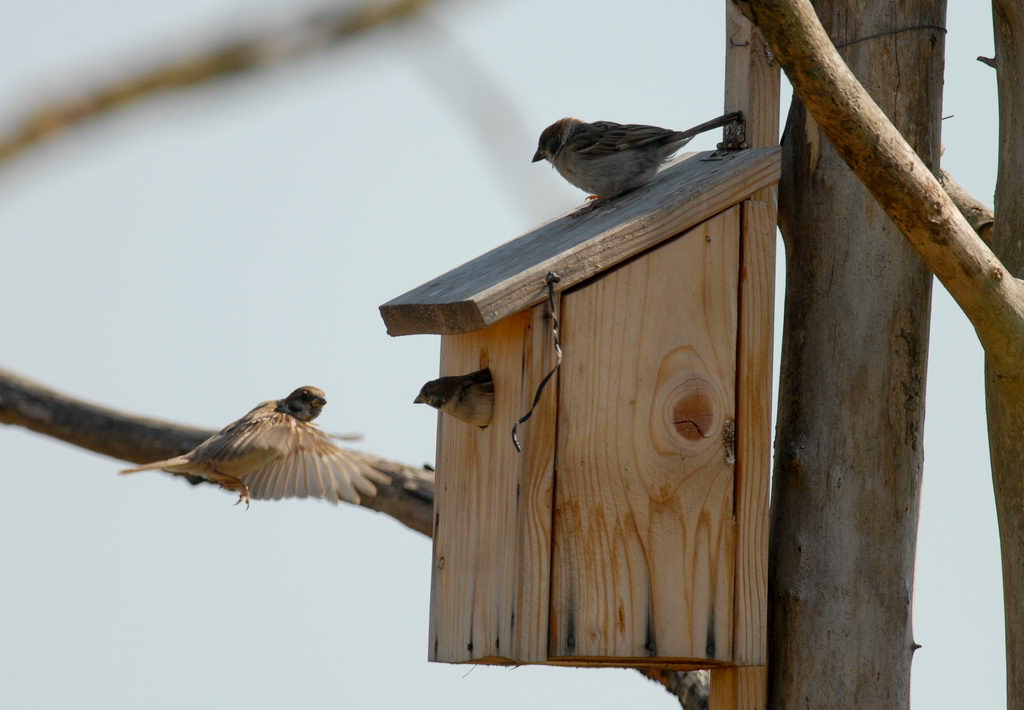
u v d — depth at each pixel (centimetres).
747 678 889
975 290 787
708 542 841
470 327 820
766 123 927
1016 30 905
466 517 900
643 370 842
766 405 859
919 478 916
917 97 930
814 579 895
